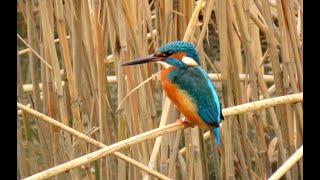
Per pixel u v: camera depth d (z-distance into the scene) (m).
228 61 10.44
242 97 10.51
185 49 9.77
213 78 13.87
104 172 11.07
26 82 18.36
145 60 9.76
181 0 10.28
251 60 10.53
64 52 10.12
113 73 16.05
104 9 10.66
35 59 11.41
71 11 10.44
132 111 10.07
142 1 10.21
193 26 9.86
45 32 9.95
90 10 11.06
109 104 10.91
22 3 11.56
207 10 10.00
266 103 8.91
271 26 10.77
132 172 10.76
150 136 8.47
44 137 11.62
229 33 10.30
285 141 11.38
